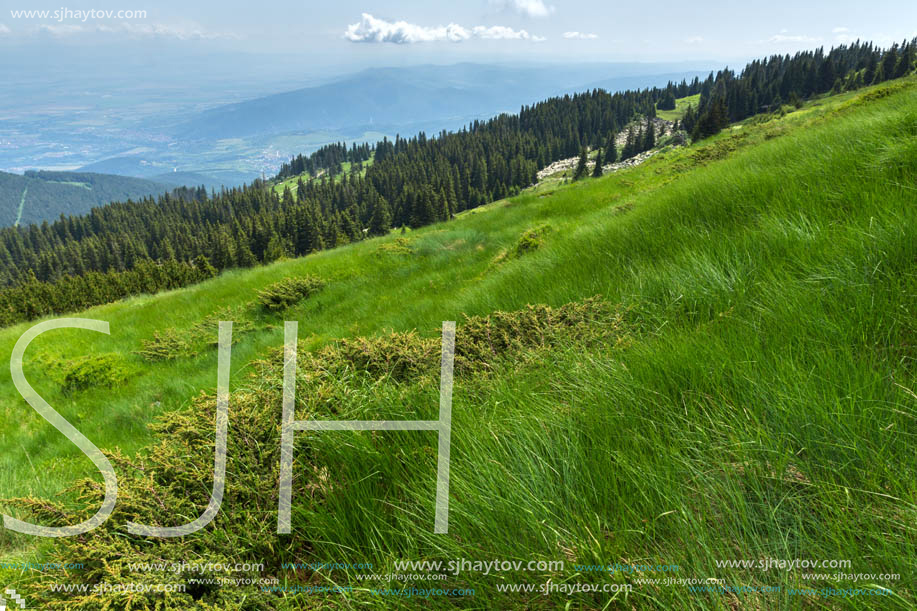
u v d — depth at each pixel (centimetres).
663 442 171
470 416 229
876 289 240
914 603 106
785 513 133
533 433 189
